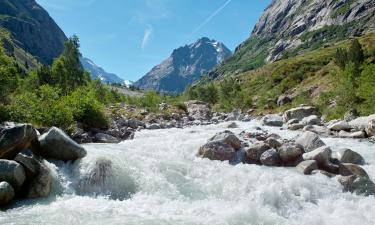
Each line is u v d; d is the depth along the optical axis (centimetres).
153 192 1478
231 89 12562
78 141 2459
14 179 1336
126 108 4875
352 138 2723
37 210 1226
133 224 1118
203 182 1553
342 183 1545
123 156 1733
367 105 4625
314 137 2055
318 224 1209
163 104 5919
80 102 2866
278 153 1908
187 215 1230
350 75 5828
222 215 1233
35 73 6594
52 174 1466
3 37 3192
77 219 1149
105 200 1382
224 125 3519
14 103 2442
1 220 1117
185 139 2500
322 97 5975
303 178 1535
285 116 4509
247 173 1611
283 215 1299
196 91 12781
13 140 1455
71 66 7950
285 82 12419
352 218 1245
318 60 14350
